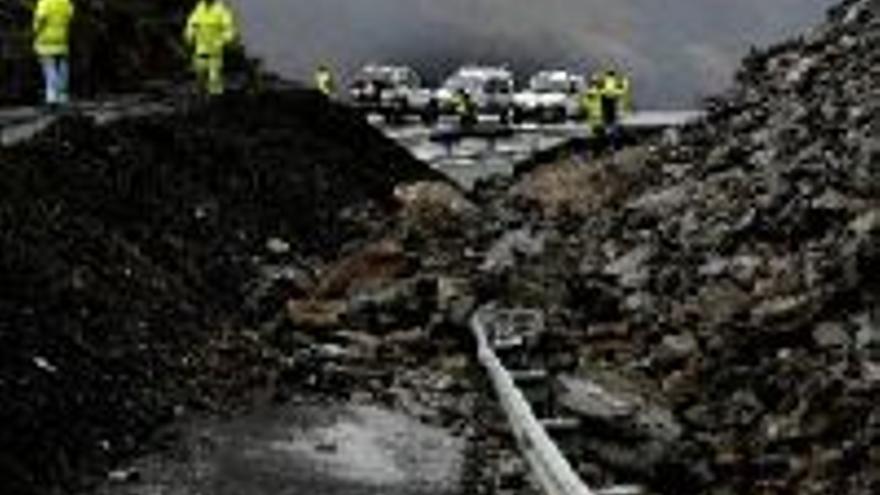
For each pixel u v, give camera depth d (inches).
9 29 1860.2
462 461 939.3
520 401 965.8
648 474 878.4
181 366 1070.4
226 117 1963.6
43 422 828.0
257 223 1679.4
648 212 1555.1
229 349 1158.3
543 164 2536.9
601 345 1202.0
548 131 2989.7
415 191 1995.6
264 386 1091.9
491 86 3093.0
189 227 1457.9
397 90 3112.7
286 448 934.4
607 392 946.7
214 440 934.4
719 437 938.7
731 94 1903.3
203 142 1743.4
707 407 973.8
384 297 1306.6
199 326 1198.9
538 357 1171.9
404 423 1023.6
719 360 1043.9
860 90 1485.0
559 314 1306.6
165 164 1573.6
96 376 935.7
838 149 1341.0
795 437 891.4
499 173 2716.5
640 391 1019.3
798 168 1336.1
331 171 2108.8
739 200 1400.1
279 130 2091.5
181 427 953.5
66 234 1136.8
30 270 995.3
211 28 2011.6
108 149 1434.5
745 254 1269.7
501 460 945.5
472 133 2908.5
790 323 1047.6
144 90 2070.6
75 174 1306.6
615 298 1294.3
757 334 1048.2
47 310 964.6
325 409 1044.5
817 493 825.5
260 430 973.8
